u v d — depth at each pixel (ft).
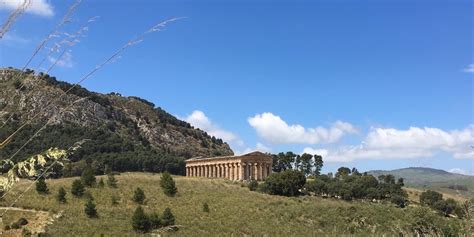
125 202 355.56
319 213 336.49
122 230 271.28
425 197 277.64
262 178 610.24
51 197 318.04
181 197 393.29
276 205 387.34
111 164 587.27
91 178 384.47
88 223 274.77
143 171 648.38
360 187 465.06
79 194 341.62
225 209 363.76
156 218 273.33
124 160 609.01
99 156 604.90
